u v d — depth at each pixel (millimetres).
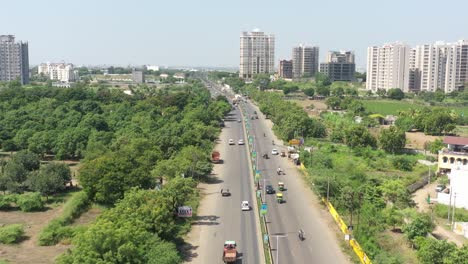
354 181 164000
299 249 113875
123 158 151375
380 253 104375
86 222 133000
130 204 111562
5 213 142250
